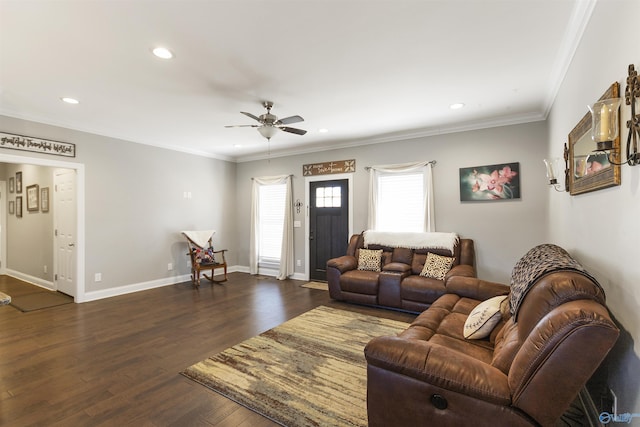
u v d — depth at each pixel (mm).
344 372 2551
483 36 2314
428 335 2256
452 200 4688
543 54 2574
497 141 4367
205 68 2771
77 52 2475
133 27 2148
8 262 6445
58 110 3852
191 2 1896
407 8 1987
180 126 4578
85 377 2479
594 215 1942
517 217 4242
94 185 4703
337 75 2945
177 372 2555
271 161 6625
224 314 4031
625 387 1468
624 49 1435
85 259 4605
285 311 4152
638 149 1298
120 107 3752
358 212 5547
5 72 2816
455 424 1456
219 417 1998
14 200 6211
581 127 2115
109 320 3791
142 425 1925
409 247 4672
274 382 2402
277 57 2600
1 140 3799
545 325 1310
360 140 5465
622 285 1509
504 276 4316
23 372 2553
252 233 6723
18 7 1910
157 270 5551
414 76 2984
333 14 2041
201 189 6352
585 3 1904
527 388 1306
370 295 4289
